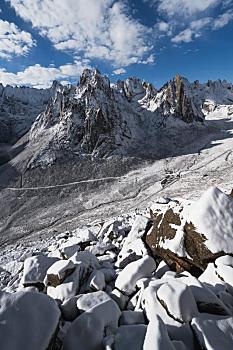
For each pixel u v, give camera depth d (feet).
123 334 11.84
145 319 13.57
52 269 18.44
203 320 11.80
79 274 18.29
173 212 22.06
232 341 10.99
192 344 11.36
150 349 9.99
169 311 12.58
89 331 11.84
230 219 18.54
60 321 12.45
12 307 10.75
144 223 25.76
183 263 18.83
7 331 10.00
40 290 19.49
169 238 20.40
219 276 16.19
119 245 28.30
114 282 19.07
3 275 31.35
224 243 17.61
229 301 14.15
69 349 11.50
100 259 23.88
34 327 10.39
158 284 14.76
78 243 30.45
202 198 19.98
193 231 19.01
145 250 21.85
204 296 13.57
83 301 14.47
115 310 13.55
